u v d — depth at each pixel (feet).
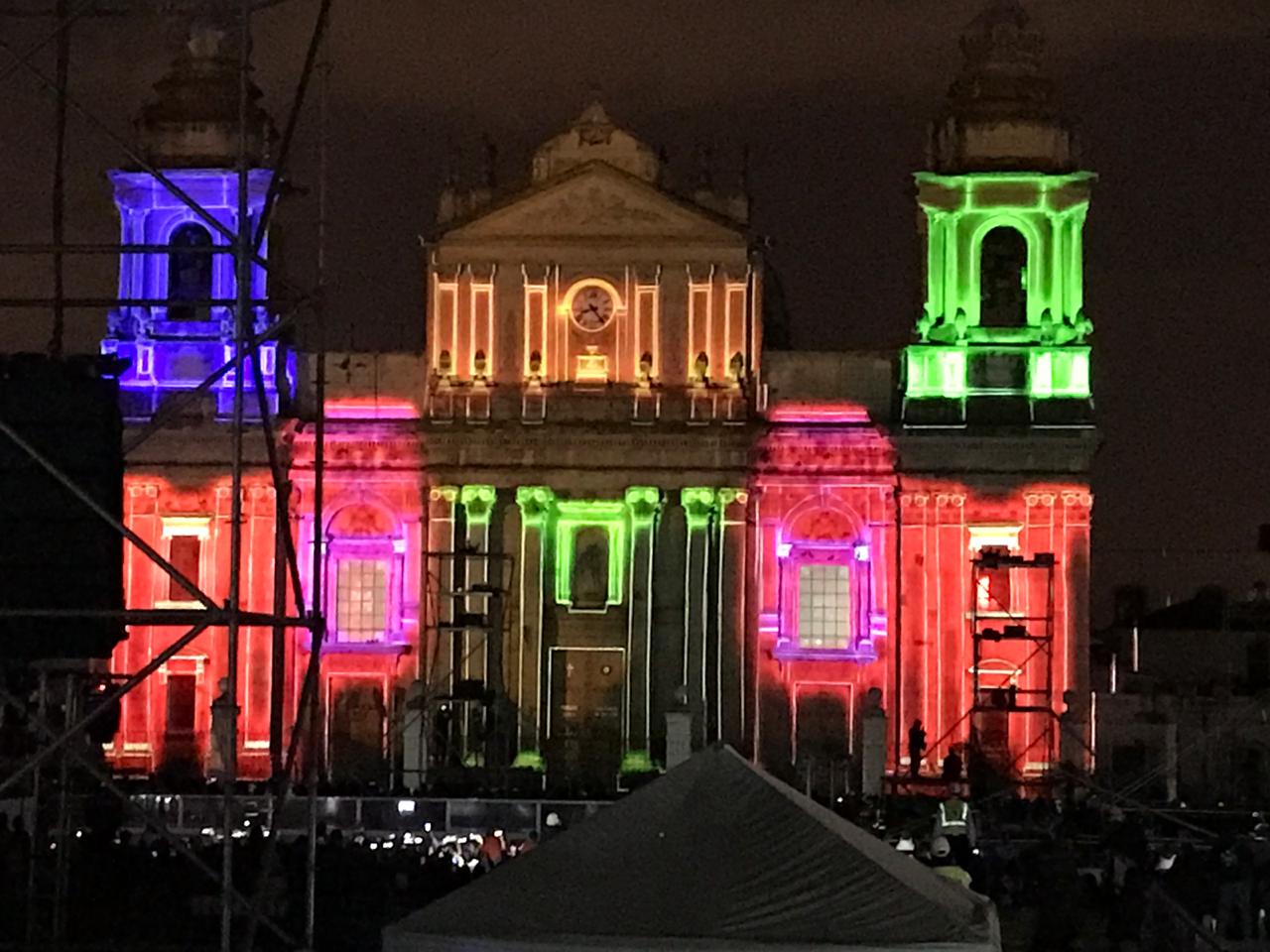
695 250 337.72
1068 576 333.21
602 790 297.12
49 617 111.24
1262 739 344.28
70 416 119.24
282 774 131.64
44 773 174.91
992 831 243.81
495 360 339.57
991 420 335.67
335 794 269.03
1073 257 337.31
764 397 339.16
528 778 321.73
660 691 337.11
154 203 338.34
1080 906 163.12
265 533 337.31
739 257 337.52
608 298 339.16
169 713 335.47
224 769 108.27
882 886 102.47
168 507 338.13
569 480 338.34
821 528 337.72
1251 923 176.35
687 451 337.31
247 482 337.31
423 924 103.35
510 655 337.52
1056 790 319.68
